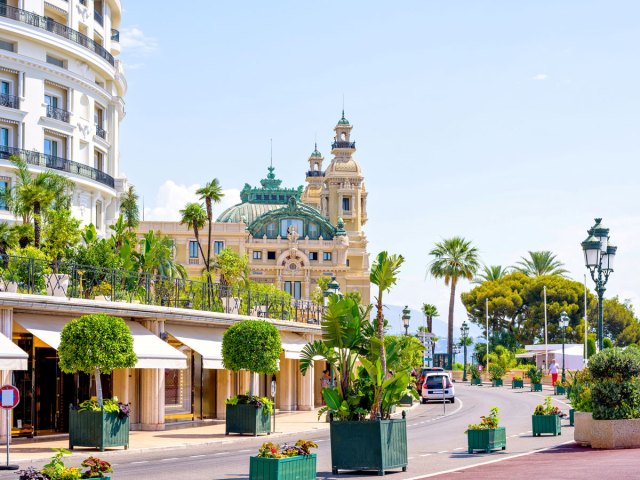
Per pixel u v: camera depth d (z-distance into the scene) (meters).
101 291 39.84
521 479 19.83
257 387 50.00
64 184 55.00
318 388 62.25
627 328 145.88
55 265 36.94
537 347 100.62
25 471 15.80
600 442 27.22
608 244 33.81
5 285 34.12
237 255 94.75
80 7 68.75
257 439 36.22
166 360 35.91
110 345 31.08
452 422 44.59
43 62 62.97
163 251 67.88
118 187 73.00
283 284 139.50
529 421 43.66
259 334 38.62
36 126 62.53
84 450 30.62
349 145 173.38
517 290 138.88
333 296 25.67
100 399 31.44
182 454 30.16
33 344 35.31
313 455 20.91
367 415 25.80
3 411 32.72
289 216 141.50
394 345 26.70
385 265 25.77
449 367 112.50
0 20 60.41
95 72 70.88
